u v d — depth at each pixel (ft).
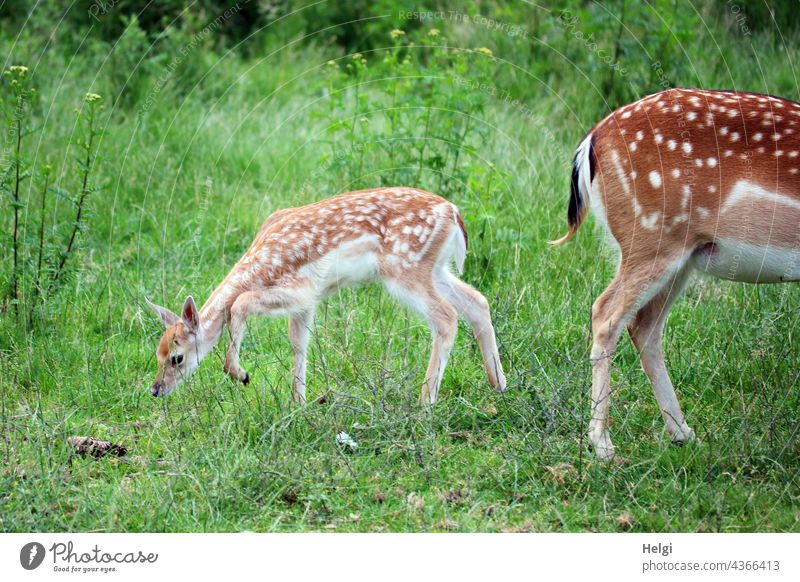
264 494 25.66
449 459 27.43
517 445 27.66
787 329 32.78
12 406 30.17
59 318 34.99
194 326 30.71
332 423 28.02
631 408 29.32
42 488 25.02
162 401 30.01
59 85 52.85
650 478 26.40
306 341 31.63
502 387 30.89
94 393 30.89
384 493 25.82
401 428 28.04
